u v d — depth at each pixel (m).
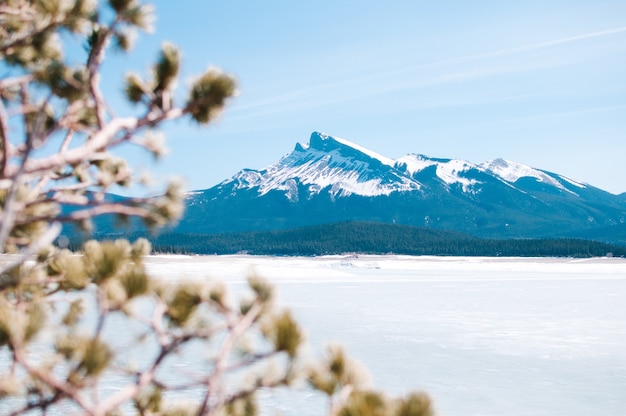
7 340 2.45
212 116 3.32
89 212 3.37
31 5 3.83
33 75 3.38
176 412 4.22
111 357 2.64
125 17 3.40
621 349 23.25
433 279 76.44
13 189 2.16
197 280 3.23
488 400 15.72
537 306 40.25
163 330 3.06
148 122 3.19
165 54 3.26
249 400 3.93
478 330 28.48
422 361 20.72
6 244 3.76
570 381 17.89
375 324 30.55
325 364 3.08
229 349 3.07
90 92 3.37
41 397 2.78
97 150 3.05
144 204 3.58
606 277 82.69
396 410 2.60
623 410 14.86
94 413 2.61
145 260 3.57
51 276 3.58
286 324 3.06
